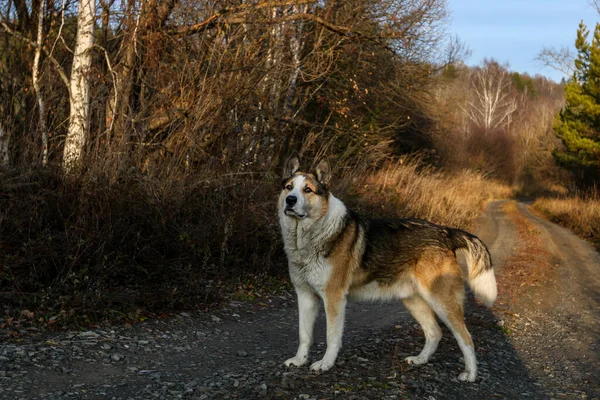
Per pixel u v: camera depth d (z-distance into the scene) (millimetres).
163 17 11930
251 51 12695
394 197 17281
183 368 5523
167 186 9156
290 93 15047
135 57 11828
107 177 8562
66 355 5469
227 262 9578
